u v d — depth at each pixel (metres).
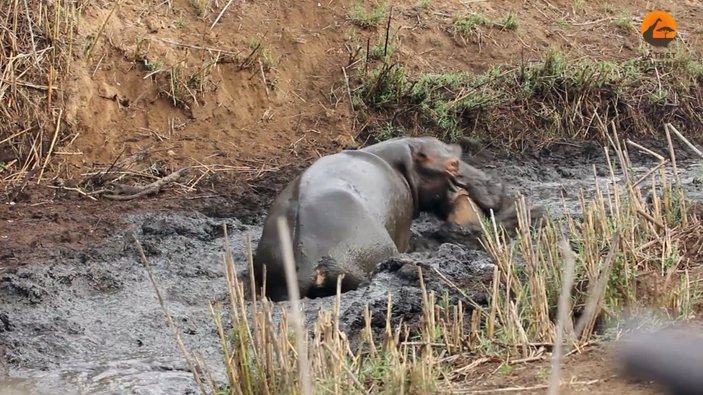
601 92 28.34
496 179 20.52
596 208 14.27
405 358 10.59
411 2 30.36
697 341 6.78
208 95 25.25
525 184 23.80
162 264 17.56
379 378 10.52
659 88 29.14
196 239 19.20
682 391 6.50
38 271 16.88
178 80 25.03
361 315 13.70
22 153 22.88
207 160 23.78
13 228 19.58
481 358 11.18
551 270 12.80
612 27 31.91
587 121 27.77
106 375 13.08
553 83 27.98
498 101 27.41
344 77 27.03
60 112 23.45
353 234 15.93
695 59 31.16
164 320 15.05
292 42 27.47
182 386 12.62
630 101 28.58
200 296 16.19
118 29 25.52
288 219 16.06
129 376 13.01
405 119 26.61
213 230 19.64
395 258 15.82
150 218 20.09
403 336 12.76
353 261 15.74
